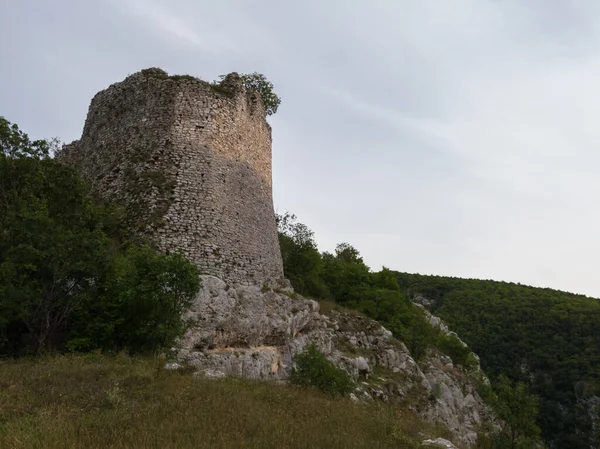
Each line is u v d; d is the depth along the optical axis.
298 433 9.65
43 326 14.57
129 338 15.30
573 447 58.50
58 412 8.84
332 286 40.62
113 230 20.03
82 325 15.25
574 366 66.69
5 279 13.50
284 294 23.67
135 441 7.69
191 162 22.31
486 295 93.31
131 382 11.48
